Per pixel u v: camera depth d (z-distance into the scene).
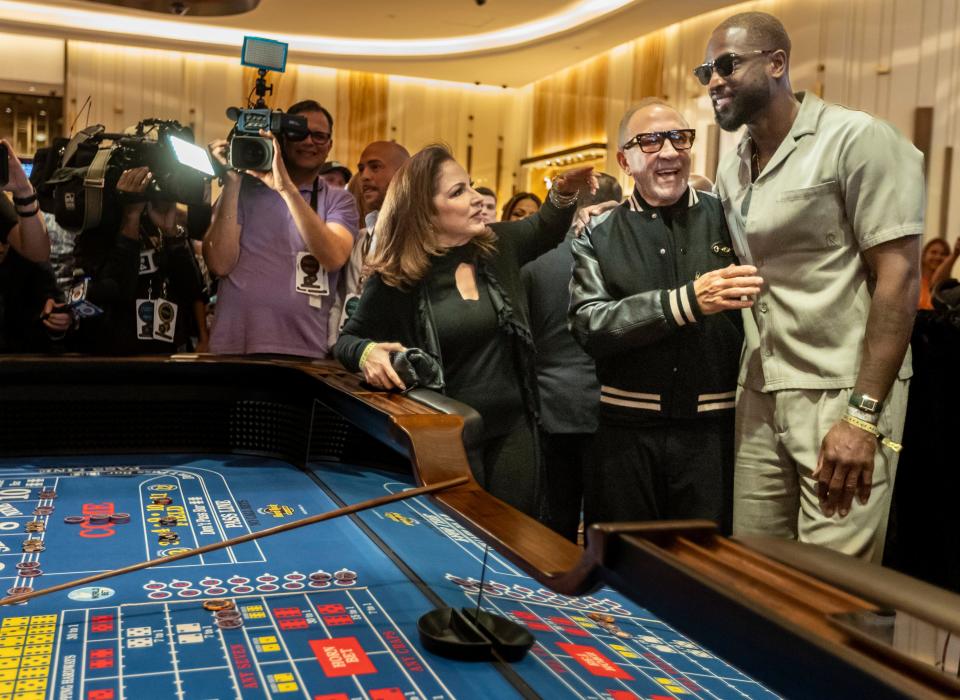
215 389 2.65
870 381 1.75
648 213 2.08
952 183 5.62
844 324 1.85
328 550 1.66
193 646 1.22
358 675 1.14
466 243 2.04
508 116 10.80
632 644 1.26
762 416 1.98
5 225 3.03
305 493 2.16
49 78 9.31
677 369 2.03
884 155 1.77
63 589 1.44
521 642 1.21
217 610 1.36
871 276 1.85
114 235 2.81
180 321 3.09
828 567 0.89
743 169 2.01
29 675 1.12
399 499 1.52
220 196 3.02
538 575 1.09
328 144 3.25
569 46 8.70
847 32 6.32
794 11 6.73
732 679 1.16
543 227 2.17
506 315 2.03
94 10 8.80
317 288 3.13
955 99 5.63
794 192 1.86
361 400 1.93
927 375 2.69
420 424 1.70
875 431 1.76
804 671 0.73
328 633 1.27
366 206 3.84
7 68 9.19
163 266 2.93
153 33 9.27
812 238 1.86
